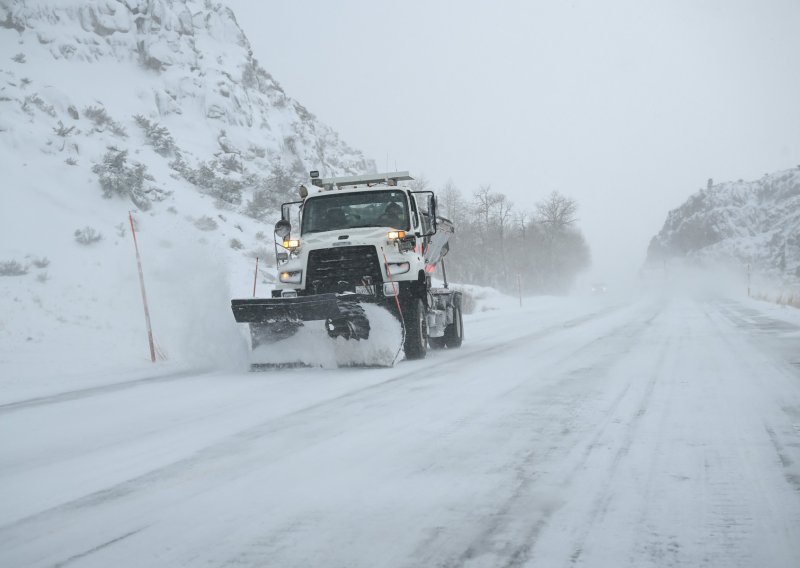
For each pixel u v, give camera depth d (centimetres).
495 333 1623
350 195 1149
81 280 1966
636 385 718
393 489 379
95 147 3369
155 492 391
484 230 6253
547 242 7488
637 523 318
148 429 584
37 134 3131
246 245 3028
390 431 529
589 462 425
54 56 4362
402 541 303
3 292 1728
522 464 424
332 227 1139
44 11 4584
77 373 1076
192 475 424
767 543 293
